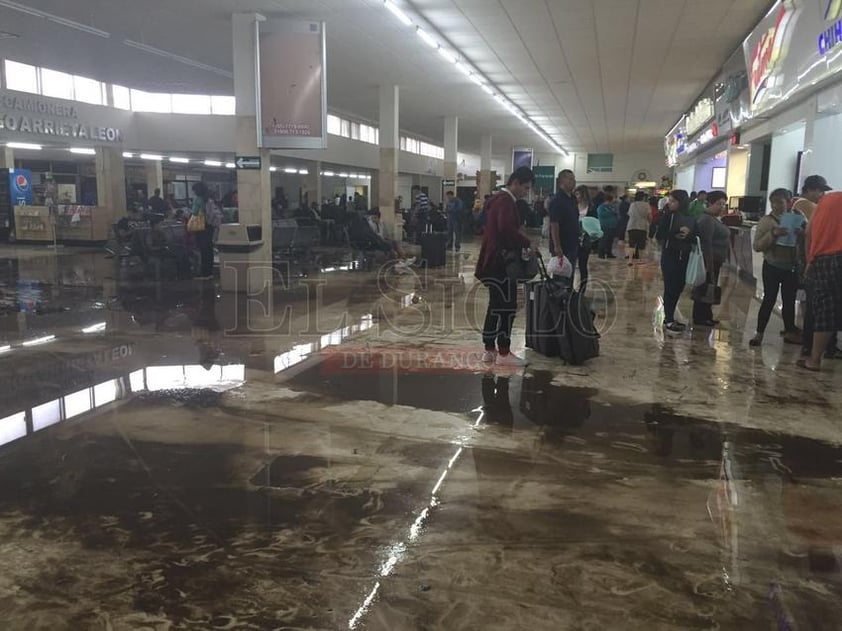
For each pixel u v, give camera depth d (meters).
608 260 16.02
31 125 16.28
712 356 6.26
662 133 30.86
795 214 6.49
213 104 20.94
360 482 3.49
